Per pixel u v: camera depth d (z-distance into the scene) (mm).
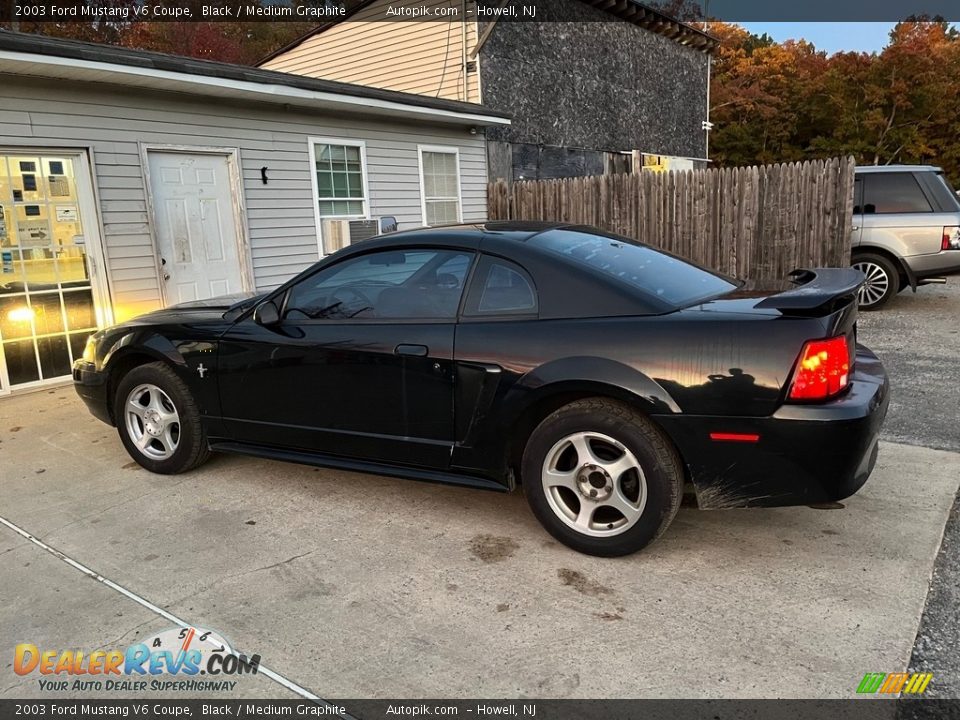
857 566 2877
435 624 2582
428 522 3457
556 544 3182
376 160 9734
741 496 2762
